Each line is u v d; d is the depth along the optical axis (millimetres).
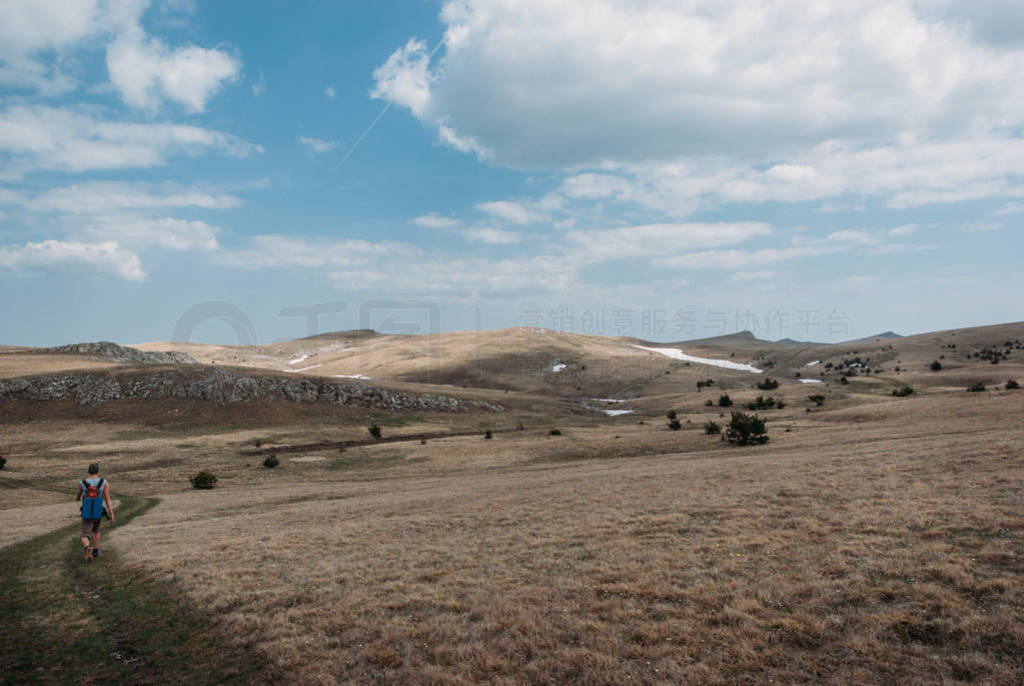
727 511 13484
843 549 9484
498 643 7059
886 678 5574
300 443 69625
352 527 16344
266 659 7238
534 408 113688
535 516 15703
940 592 7273
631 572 9438
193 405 87750
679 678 5867
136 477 48344
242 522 20031
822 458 22766
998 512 10555
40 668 7156
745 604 7539
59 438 68812
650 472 25812
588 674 6141
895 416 54281
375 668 6762
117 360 122562
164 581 11117
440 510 18625
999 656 5711
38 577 11703
